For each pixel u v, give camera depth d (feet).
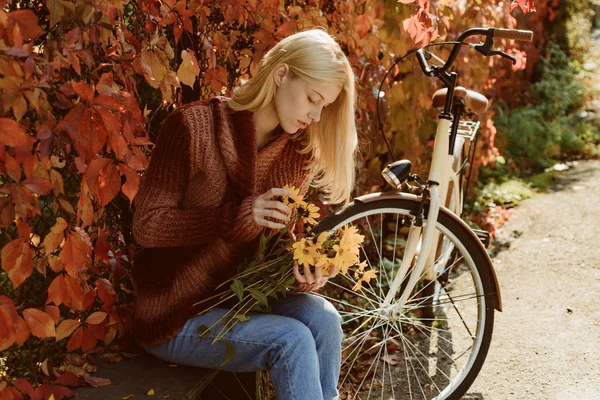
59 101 5.95
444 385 9.70
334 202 7.84
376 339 10.31
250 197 6.72
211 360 7.02
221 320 6.97
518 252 14.10
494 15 16.28
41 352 7.27
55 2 5.88
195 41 8.73
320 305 7.32
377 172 13.38
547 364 10.02
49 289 6.46
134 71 7.30
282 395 6.71
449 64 9.32
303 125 6.93
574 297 12.05
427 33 10.11
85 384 7.09
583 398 9.17
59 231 6.31
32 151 6.07
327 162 7.51
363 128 11.70
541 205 16.62
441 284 11.42
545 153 20.62
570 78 27.43
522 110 22.88
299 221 7.80
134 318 7.27
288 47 6.79
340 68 6.77
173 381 7.25
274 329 6.78
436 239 9.68
